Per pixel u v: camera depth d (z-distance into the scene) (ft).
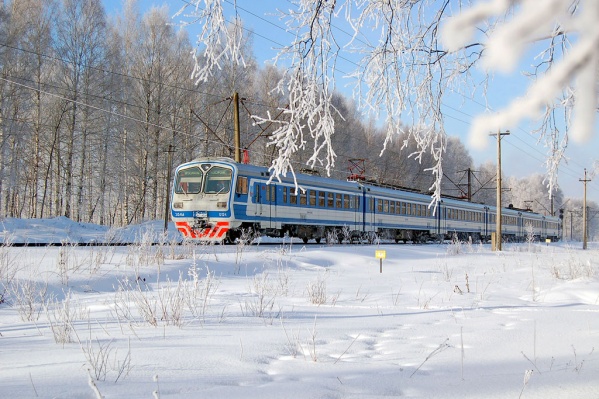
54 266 36.55
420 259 60.80
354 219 87.76
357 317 21.79
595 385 10.99
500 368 12.92
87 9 110.11
